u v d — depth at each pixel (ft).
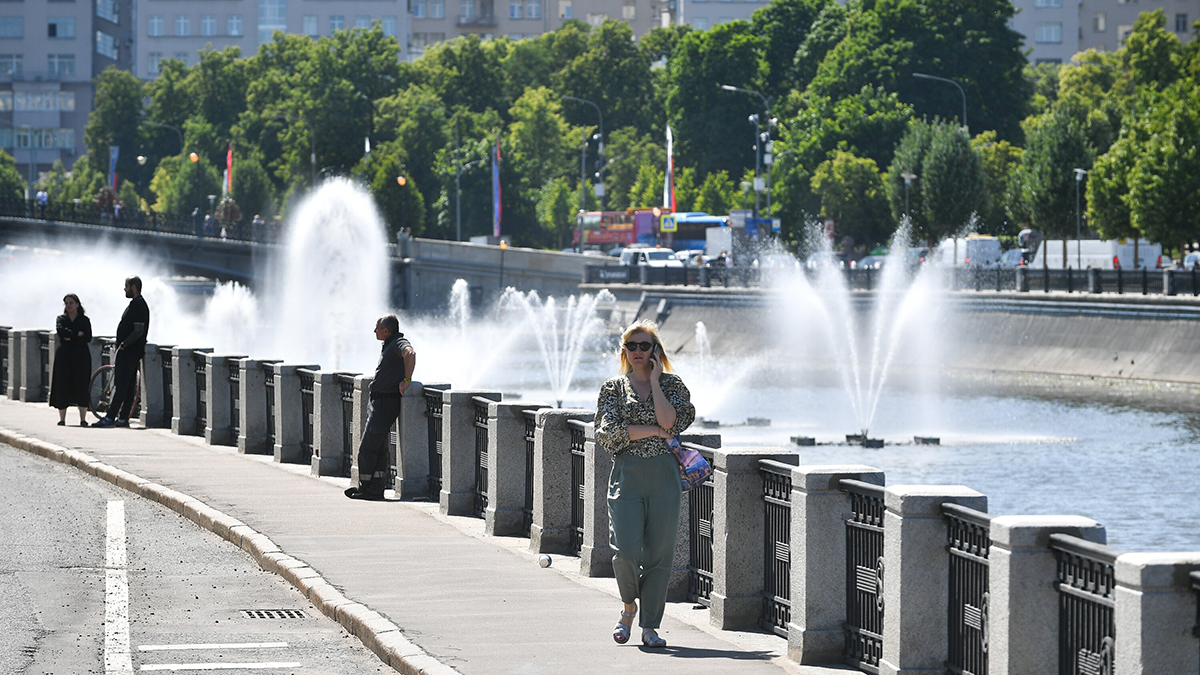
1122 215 527.81
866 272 482.69
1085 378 385.29
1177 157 479.41
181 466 143.43
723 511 76.18
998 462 239.91
